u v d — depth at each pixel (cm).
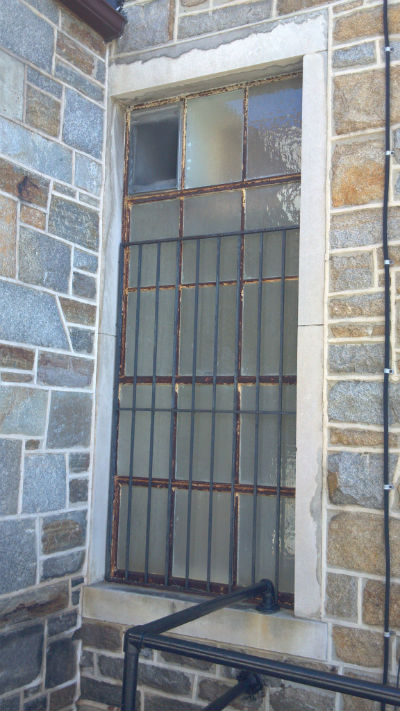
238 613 275
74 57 313
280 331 294
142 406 324
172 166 330
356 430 260
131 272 334
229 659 177
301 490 268
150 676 294
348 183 271
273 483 291
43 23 296
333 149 276
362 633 253
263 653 270
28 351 281
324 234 275
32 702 281
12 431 272
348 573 257
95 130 324
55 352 295
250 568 293
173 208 328
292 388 291
